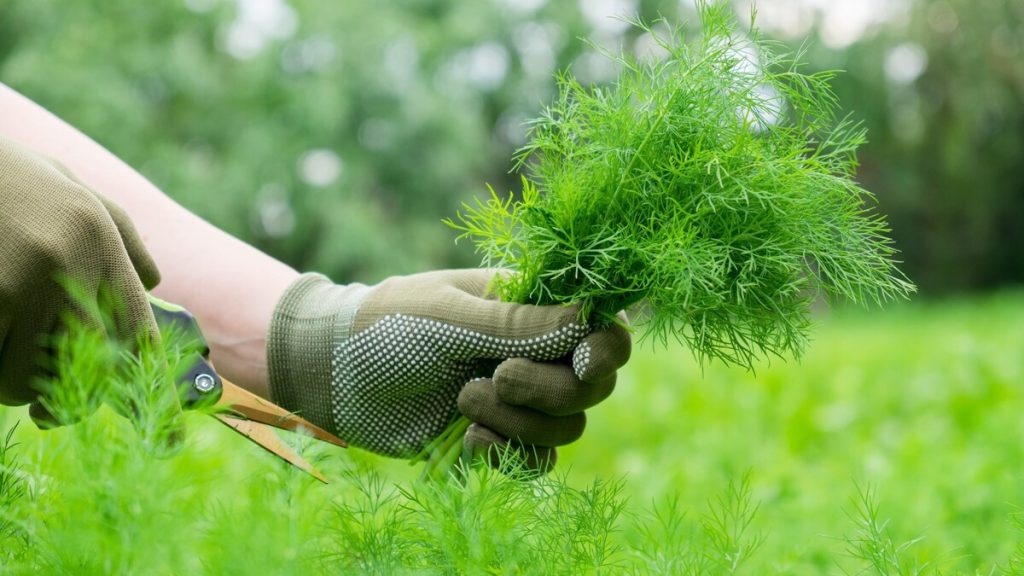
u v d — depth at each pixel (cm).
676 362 373
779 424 246
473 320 119
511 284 121
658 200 116
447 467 120
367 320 122
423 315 120
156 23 846
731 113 117
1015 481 147
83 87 788
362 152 884
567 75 119
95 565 101
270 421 119
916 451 184
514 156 119
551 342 117
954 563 128
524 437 119
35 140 131
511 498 113
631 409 264
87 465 102
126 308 110
